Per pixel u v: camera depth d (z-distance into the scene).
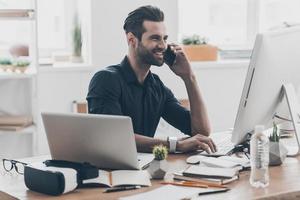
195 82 3.01
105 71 2.77
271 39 2.45
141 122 2.87
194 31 5.11
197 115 2.99
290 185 2.10
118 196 2.00
